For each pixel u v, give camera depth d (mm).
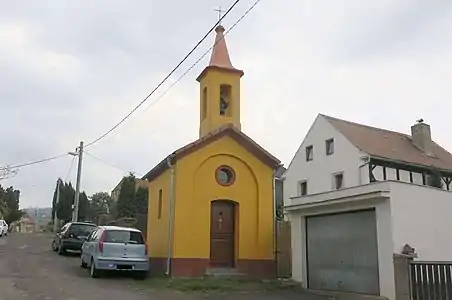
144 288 14508
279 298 13789
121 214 42281
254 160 18906
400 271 12648
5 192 76188
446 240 14039
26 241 35656
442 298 12422
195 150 18016
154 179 20734
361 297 13531
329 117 32000
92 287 14070
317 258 16031
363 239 14219
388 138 31469
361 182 27438
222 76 20438
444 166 29625
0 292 12289
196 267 17156
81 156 37469
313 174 31828
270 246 18375
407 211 13445
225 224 18250
